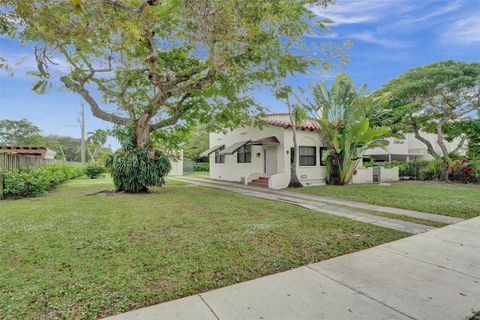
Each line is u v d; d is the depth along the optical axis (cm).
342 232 553
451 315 263
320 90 1512
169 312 268
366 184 1609
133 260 398
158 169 1245
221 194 1164
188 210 774
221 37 645
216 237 509
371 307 276
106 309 273
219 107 1362
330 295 300
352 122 1424
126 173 1183
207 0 584
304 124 1625
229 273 359
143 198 1027
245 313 266
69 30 550
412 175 1966
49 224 600
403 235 540
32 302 284
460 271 365
